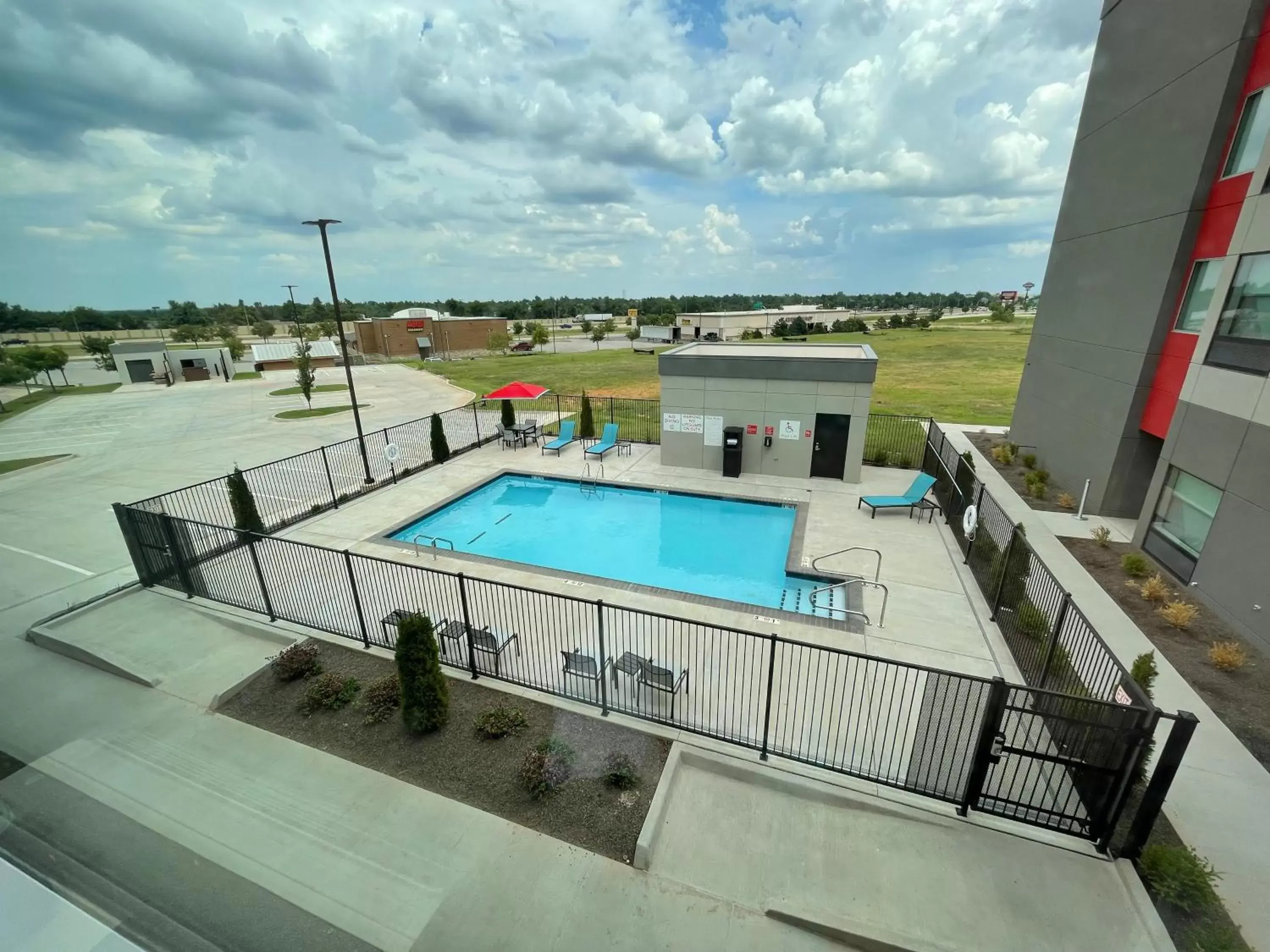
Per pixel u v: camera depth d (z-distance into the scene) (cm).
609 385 3462
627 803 476
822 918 378
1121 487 1170
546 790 484
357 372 4634
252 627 781
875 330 8094
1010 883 406
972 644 729
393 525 1189
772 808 476
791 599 916
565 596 561
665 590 867
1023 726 566
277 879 389
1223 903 397
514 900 392
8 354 3175
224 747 545
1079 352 1327
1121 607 830
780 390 1406
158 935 264
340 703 610
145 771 493
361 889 393
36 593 915
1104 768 412
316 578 919
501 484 1538
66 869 269
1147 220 1089
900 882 407
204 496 1405
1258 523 744
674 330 7200
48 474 1648
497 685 644
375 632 758
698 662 686
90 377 4591
